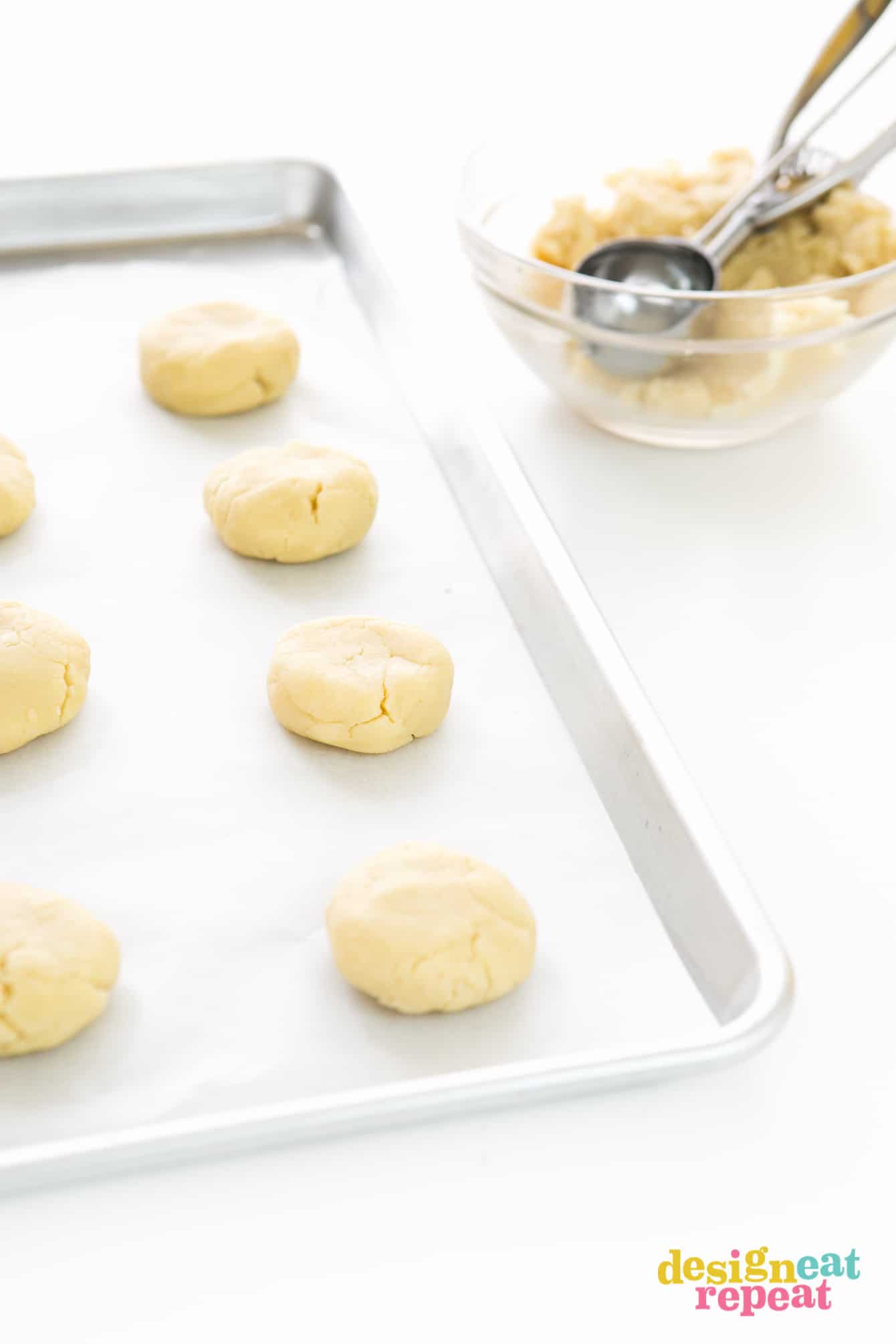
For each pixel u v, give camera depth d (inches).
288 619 23.0
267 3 37.0
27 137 32.0
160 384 25.5
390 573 23.7
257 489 23.5
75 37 35.4
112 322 27.1
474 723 22.0
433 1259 17.9
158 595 23.2
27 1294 17.5
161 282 27.9
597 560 23.9
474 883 19.7
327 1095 18.0
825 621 23.4
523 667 22.6
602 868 20.6
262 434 25.5
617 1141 18.6
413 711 21.5
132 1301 17.5
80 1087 18.7
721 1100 19.0
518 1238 18.0
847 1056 19.3
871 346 24.2
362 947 19.2
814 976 19.9
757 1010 18.5
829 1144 18.7
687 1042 18.3
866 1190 18.5
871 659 23.0
